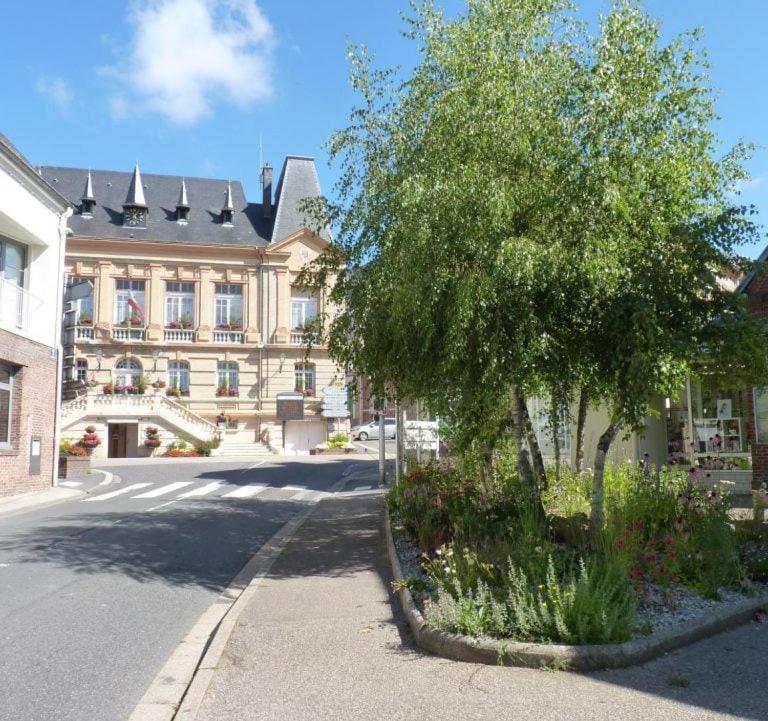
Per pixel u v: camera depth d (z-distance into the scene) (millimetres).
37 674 5480
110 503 17297
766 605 6457
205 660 5637
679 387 8508
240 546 11523
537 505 8523
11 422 18875
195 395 41000
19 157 17984
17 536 11969
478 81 8594
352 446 40844
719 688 4750
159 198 44125
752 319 7633
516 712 4438
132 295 41094
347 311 10320
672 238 7789
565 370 8383
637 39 8289
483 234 7789
